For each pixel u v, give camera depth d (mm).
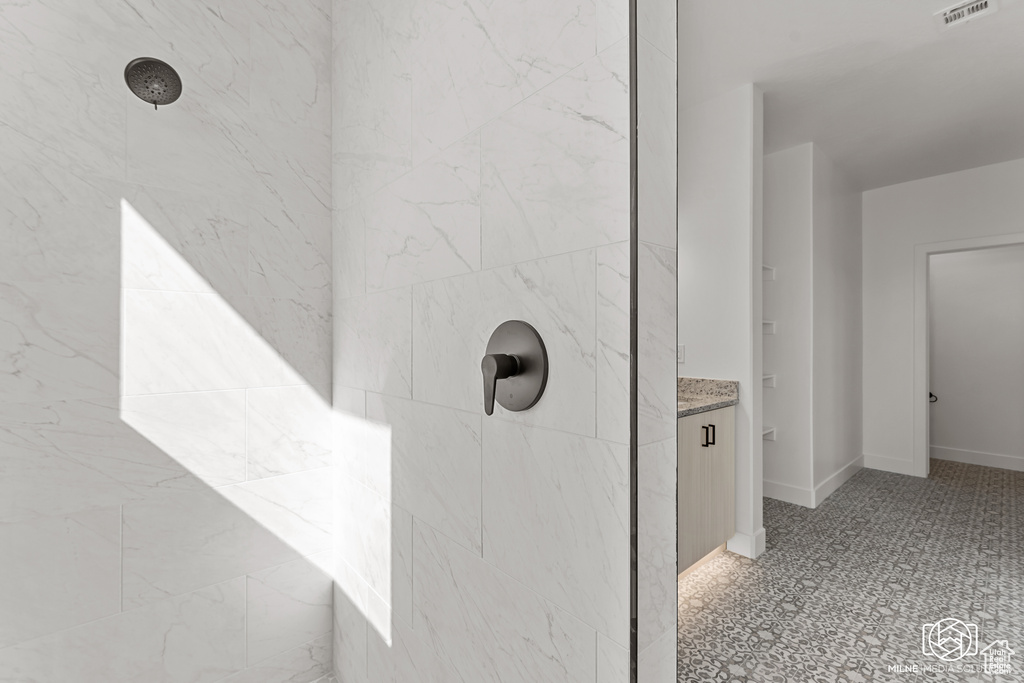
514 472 911
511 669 923
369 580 1401
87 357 1231
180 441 1357
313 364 1578
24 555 1162
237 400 1442
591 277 770
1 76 1128
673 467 765
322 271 1591
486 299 970
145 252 1304
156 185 1316
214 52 1397
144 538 1308
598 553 761
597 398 761
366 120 1396
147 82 1262
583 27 783
